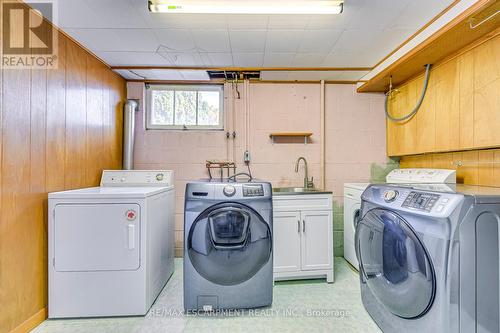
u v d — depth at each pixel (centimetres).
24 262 167
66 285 184
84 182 230
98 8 173
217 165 307
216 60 257
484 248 124
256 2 167
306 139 313
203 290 190
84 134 230
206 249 188
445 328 122
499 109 165
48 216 183
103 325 177
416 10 177
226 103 310
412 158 291
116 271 187
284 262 241
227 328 174
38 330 171
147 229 192
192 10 173
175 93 317
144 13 179
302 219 243
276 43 223
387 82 276
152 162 307
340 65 270
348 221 279
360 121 316
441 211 124
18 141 163
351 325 177
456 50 198
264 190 195
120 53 240
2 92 152
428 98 234
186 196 189
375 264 170
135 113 304
